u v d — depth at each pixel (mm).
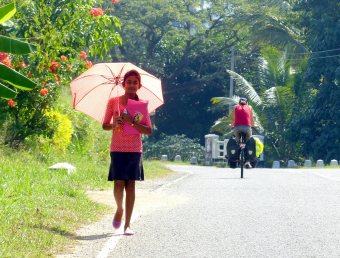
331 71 45281
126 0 59312
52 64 19469
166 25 60156
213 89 64125
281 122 48000
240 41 62031
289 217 12852
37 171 17438
